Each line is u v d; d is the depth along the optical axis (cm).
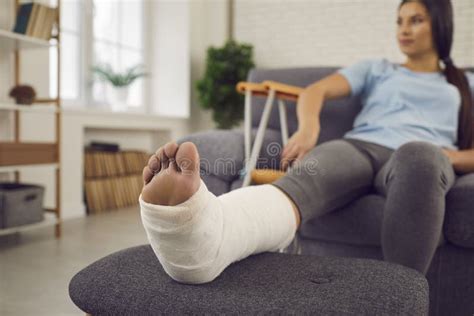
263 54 458
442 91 148
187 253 64
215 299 62
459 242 109
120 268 74
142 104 431
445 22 150
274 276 71
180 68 432
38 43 238
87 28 358
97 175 334
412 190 96
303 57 445
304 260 79
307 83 184
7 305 139
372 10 418
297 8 443
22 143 221
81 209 311
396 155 103
